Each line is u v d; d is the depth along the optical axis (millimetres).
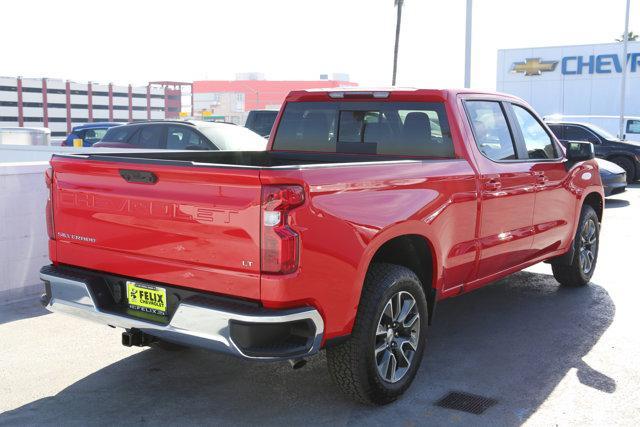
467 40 16297
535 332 5703
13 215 6480
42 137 17453
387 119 5266
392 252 4625
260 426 3945
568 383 4609
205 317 3527
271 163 5859
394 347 4258
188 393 4402
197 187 3600
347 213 3744
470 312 6297
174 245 3719
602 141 18656
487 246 5133
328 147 5570
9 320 5875
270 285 3424
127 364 4891
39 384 4520
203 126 12000
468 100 5188
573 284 7145
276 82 170250
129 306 4000
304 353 3570
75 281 4066
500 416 4094
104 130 19031
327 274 3635
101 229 4027
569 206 6477
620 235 10344
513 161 5539
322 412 4133
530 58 49438
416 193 4297
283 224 3428
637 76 45469
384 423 3986
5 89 169000
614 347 5340
